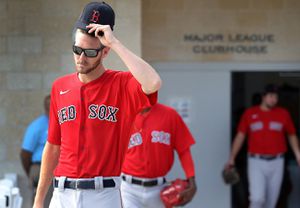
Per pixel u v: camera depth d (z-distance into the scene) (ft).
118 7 109.09
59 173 56.13
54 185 56.95
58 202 56.34
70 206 55.77
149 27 126.93
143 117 90.43
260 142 123.44
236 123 129.80
